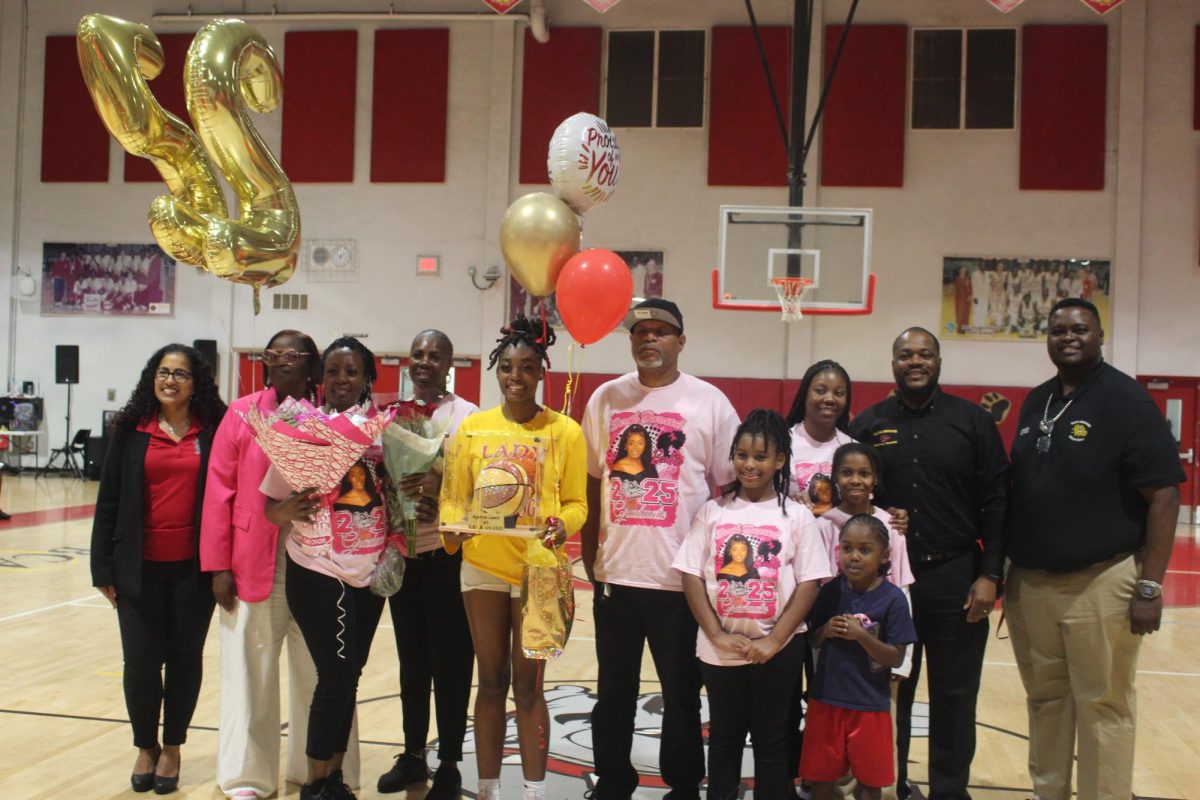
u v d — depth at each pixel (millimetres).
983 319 14945
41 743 4250
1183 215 14688
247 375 16594
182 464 3715
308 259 16344
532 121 15789
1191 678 5953
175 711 3721
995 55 14953
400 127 16109
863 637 3301
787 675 3252
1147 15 14695
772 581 3273
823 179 15156
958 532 3604
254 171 3551
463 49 16000
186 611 3717
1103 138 14742
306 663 3762
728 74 15352
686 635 3449
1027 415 3633
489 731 3352
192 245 3477
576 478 3352
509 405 3371
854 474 3512
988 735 4727
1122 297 14672
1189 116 14656
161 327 17000
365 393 3656
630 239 15609
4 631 6469
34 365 17375
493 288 15891
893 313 15117
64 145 17156
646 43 15602
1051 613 3498
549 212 3568
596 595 3607
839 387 3734
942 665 3592
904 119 15047
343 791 3453
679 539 3471
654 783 3934
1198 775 4160
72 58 17094
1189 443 14750
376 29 16156
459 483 3297
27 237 17297
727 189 15383
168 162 3580
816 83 15156
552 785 3852
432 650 3668
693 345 15516
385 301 16203
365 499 3484
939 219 15023
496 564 3301
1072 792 3914
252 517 3590
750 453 3334
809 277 9312
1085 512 3398
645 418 3531
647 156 15586
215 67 3443
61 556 9438
